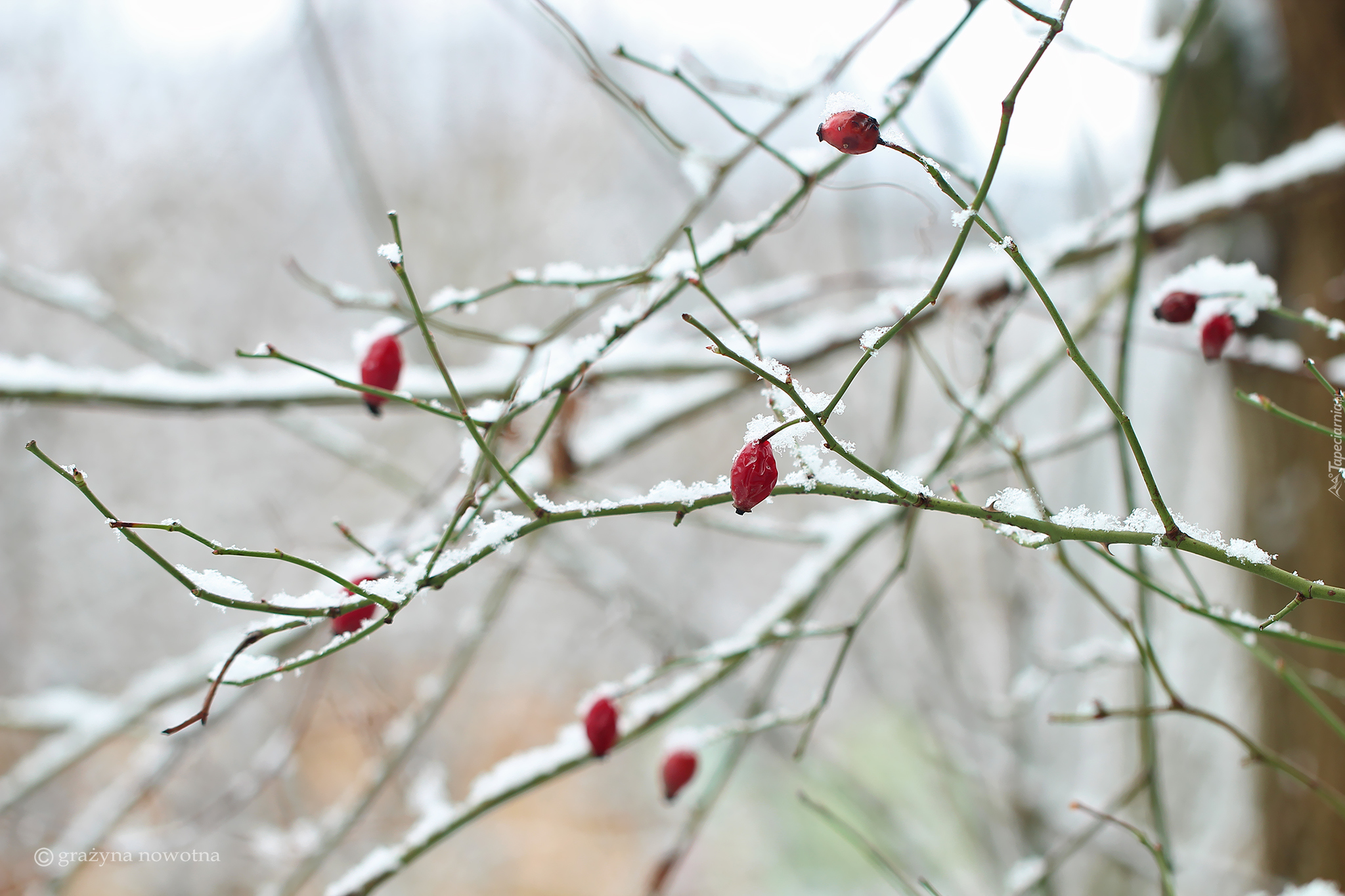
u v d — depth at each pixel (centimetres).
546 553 96
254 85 193
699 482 69
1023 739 118
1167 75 79
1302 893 76
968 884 136
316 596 68
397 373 74
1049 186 118
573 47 78
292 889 86
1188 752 134
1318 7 90
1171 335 89
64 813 168
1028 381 85
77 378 81
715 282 175
